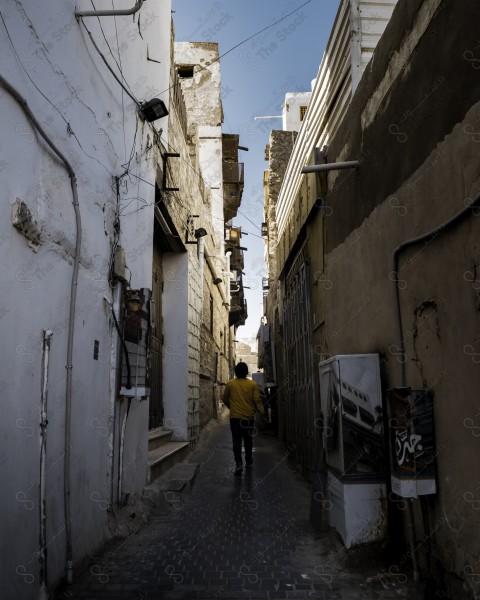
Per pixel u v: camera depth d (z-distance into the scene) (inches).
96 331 169.5
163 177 294.0
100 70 181.8
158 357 365.7
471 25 107.0
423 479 123.0
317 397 268.7
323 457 186.5
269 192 719.7
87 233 162.1
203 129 877.2
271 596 130.6
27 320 116.6
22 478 111.7
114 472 187.8
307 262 306.0
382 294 163.5
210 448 450.0
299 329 332.5
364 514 148.2
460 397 112.0
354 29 209.6
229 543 174.6
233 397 322.0
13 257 110.5
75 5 155.5
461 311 111.5
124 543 174.1
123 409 200.2
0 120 106.8
